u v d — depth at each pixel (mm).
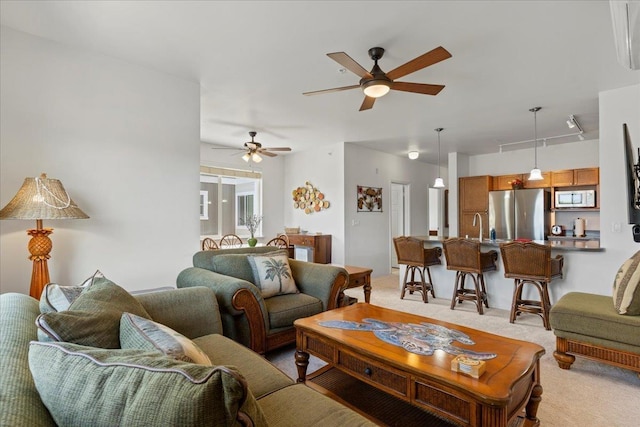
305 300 2881
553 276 3566
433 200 8797
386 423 1807
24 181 2365
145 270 3098
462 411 1382
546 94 3785
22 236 2527
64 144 2688
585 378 2408
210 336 2002
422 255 4543
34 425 671
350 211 6270
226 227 6738
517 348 1748
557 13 2287
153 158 3164
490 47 2748
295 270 3303
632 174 2891
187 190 3387
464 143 6219
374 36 2578
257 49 2781
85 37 2604
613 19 1807
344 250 6137
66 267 2689
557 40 2641
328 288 2998
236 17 2336
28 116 2539
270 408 1273
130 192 3021
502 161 6980
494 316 3949
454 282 4758
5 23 2404
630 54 1932
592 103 4059
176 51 2824
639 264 2418
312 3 2184
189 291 2184
